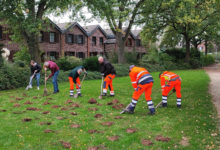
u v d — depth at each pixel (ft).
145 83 20.33
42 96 30.19
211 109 22.95
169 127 16.99
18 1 39.58
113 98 28.55
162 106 24.25
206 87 38.83
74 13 52.11
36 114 20.70
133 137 14.85
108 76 28.96
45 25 46.32
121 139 14.55
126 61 83.71
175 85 23.66
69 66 61.21
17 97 29.99
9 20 43.65
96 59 63.16
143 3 70.38
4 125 17.19
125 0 65.77
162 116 20.18
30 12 43.55
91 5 51.21
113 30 75.61
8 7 40.34
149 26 91.09
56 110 22.30
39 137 14.75
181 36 117.29
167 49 114.21
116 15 55.62
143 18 76.74
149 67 85.56
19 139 14.30
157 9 74.02
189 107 23.90
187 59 106.52
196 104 25.25
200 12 80.84
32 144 13.66
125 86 40.22
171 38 114.93
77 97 28.91
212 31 100.73
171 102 26.61
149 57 94.58
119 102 26.32
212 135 15.35
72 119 19.06
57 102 26.20
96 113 21.22
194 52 118.42
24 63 54.75
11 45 72.49
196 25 92.32
